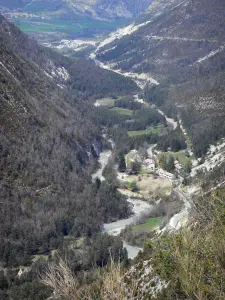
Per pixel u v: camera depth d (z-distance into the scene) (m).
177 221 58.41
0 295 46.16
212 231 15.80
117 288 15.22
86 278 30.33
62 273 16.06
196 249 15.38
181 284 14.98
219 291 13.85
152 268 23.77
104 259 53.50
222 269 14.47
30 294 45.03
